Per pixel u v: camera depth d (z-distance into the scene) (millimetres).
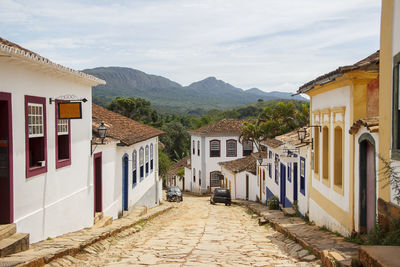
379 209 8016
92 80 12367
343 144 10680
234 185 34594
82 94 12484
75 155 11875
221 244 11531
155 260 8883
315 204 13781
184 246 11141
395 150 7355
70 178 11469
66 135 11281
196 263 8539
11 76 8188
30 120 9156
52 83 10164
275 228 14664
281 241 11852
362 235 9406
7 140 8055
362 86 9812
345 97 10516
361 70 9445
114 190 16312
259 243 11766
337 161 11516
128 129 19812
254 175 30641
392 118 7555
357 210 9641
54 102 10289
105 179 15055
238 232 14570
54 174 10320
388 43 7793
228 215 22406
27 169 8836
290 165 18203
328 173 12359
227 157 44344
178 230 15336
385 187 7762
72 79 11398
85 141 12758
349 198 10125
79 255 8961
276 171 22125
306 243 9688
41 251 7953
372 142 8602
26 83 8805
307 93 14500
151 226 16656
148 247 10898
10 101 8141
